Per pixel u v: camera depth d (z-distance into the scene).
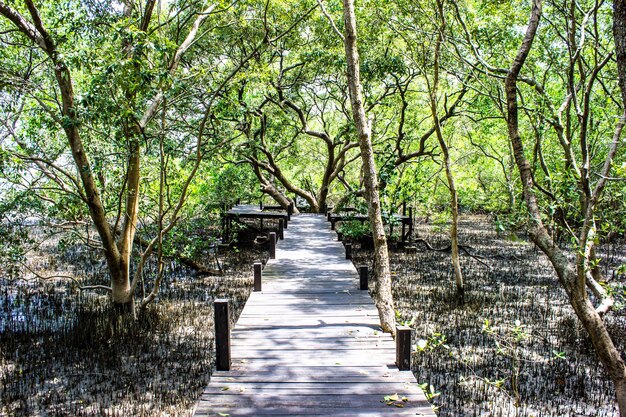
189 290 12.06
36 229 21.11
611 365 5.02
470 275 13.76
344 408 4.26
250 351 5.57
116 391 6.84
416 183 16.73
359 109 7.01
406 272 14.07
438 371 7.45
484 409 6.37
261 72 10.39
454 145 19.52
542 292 11.99
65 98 8.23
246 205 21.11
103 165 9.34
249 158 17.55
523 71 10.34
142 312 9.55
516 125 5.24
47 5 9.81
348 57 7.05
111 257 9.27
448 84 14.67
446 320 9.75
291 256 11.31
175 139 9.88
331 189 27.25
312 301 7.63
